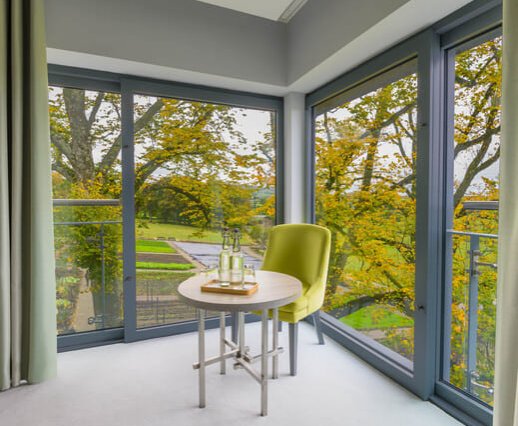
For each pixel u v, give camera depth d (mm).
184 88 2621
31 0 1858
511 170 1158
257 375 1694
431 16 1667
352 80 2365
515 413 1028
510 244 1146
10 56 1881
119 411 1672
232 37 2533
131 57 2213
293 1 2418
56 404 1733
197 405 1723
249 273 1950
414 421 1603
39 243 1916
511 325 1126
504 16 1169
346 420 1609
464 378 1745
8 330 1874
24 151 1929
